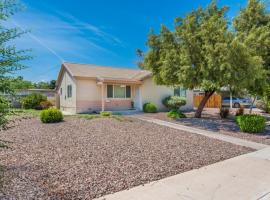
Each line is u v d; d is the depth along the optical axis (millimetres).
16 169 5148
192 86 13367
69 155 6355
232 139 9367
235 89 12461
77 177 4812
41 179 4629
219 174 5211
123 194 4098
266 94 12469
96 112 18172
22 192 3990
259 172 5355
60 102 21703
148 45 15211
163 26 14547
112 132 9641
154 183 4641
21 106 5859
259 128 10664
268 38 12523
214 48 11594
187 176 5070
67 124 11195
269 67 12766
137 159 6184
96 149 7027
